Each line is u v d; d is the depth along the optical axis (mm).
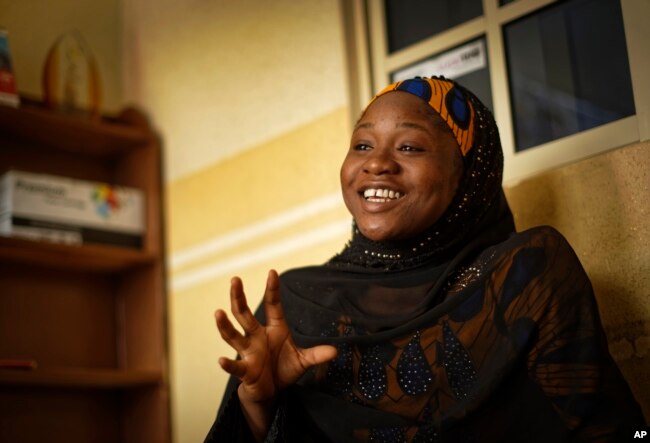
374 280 1637
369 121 1669
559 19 2180
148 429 3016
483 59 2340
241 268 2832
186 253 3053
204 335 2928
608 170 1950
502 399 1425
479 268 1559
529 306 1454
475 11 2379
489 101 2312
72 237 2939
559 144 2088
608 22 2082
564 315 1444
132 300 3184
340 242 2529
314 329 1622
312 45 2721
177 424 2953
